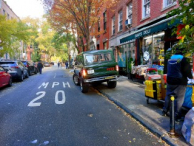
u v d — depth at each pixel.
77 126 4.18
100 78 7.96
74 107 5.84
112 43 17.11
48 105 6.11
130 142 3.36
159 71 8.53
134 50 12.55
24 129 4.04
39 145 3.29
